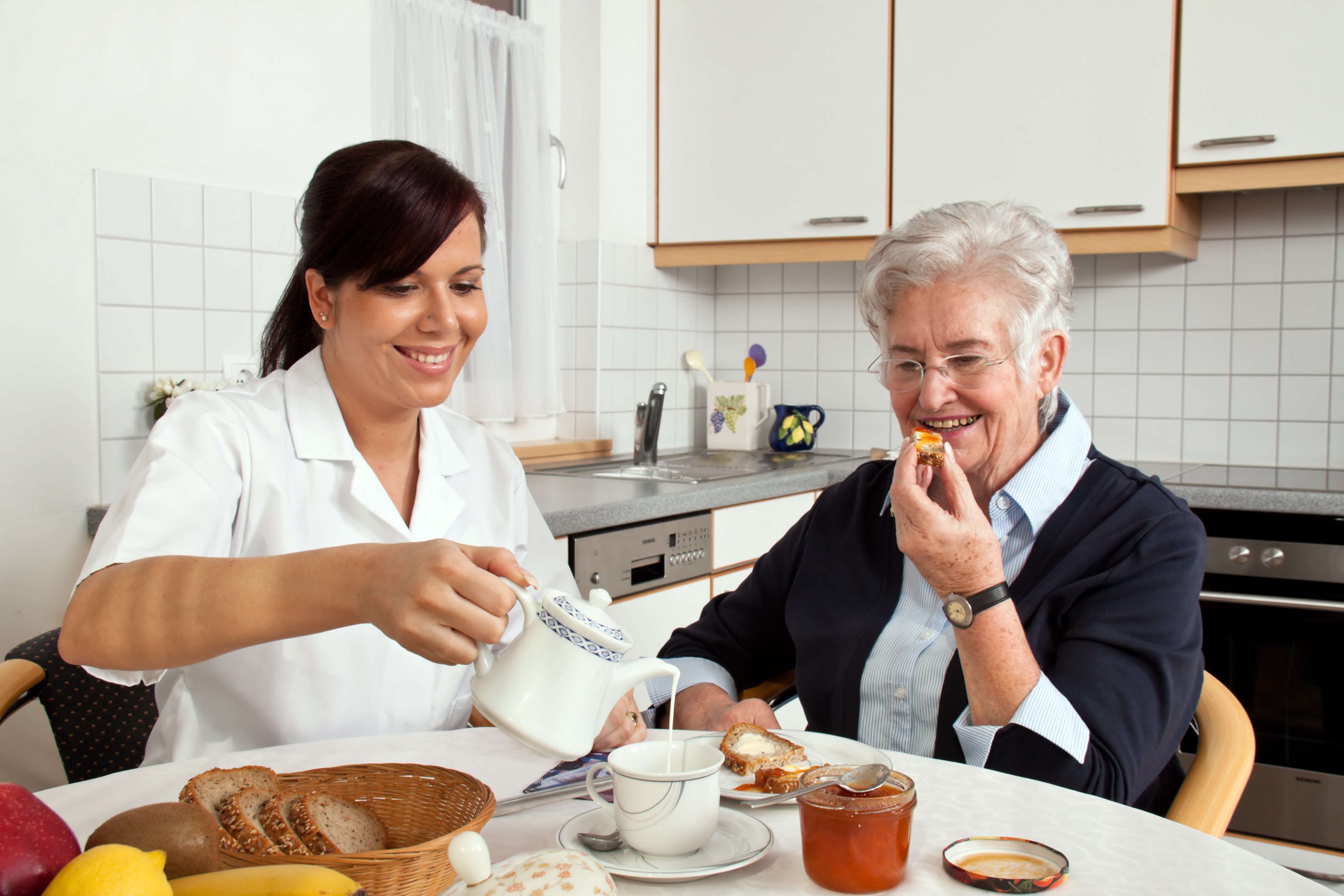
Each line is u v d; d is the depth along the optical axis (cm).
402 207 107
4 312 167
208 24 193
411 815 76
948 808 81
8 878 42
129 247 182
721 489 236
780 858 73
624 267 307
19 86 167
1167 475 247
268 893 45
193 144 191
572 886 51
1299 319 266
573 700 69
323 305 118
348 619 78
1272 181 239
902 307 113
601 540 204
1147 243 253
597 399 301
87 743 124
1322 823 212
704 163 307
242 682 113
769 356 339
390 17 237
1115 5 251
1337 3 229
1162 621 102
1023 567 114
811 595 128
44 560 173
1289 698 215
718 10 301
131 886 41
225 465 110
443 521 125
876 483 131
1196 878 69
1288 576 214
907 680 115
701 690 121
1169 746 100
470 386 264
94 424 179
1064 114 259
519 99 273
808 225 294
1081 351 292
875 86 282
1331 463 265
